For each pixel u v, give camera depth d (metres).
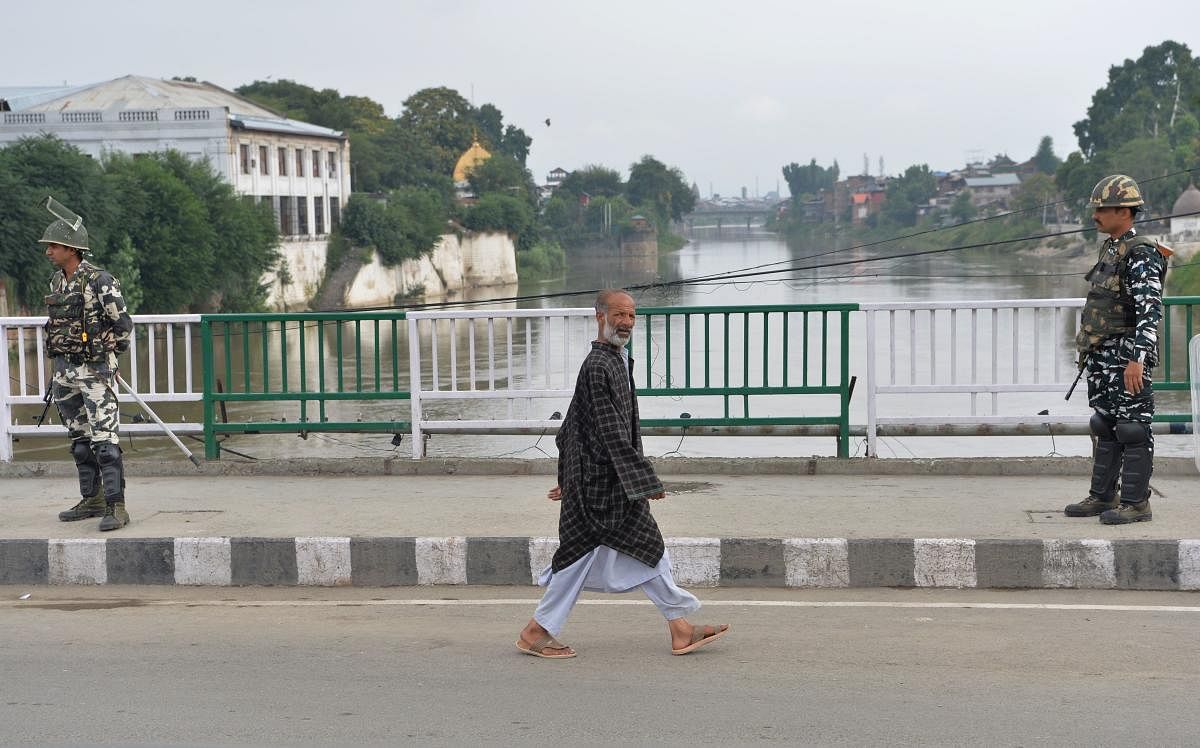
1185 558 6.33
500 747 4.17
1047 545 6.39
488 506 7.66
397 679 4.95
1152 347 6.48
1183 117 110.25
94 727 4.42
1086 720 4.35
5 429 9.09
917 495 7.79
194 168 53.03
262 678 4.97
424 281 83.31
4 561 6.82
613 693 4.74
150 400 9.03
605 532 5.10
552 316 8.75
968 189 164.50
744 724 4.36
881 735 4.23
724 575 6.54
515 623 5.84
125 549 6.79
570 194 163.62
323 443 18.88
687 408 21.42
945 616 5.84
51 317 7.13
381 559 6.69
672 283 21.31
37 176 41.31
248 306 55.75
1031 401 22.34
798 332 32.47
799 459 8.63
